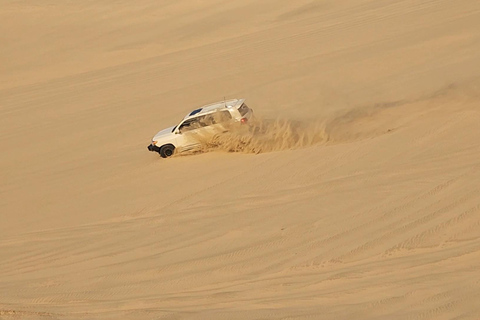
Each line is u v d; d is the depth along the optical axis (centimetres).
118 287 4450
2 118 12675
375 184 5188
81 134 10431
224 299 3747
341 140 6638
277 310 3356
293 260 4203
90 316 3691
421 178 5044
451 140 5672
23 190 8269
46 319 3631
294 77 10544
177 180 6775
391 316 3009
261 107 9012
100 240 5619
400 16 12838
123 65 15238
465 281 3247
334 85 9525
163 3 18812
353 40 11975
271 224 4972
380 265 3759
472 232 3941
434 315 2936
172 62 14050
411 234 4128
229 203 5688
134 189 6906
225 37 15588
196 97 10869
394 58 10188
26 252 5816
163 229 5500
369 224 4488
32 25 18725
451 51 9812
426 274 3453
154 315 3531
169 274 4481
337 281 3650
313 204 5150
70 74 15712
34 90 14638
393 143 6006
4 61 17175
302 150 6600
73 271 5019
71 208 6912
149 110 10819
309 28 13888
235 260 4447
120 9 18962
